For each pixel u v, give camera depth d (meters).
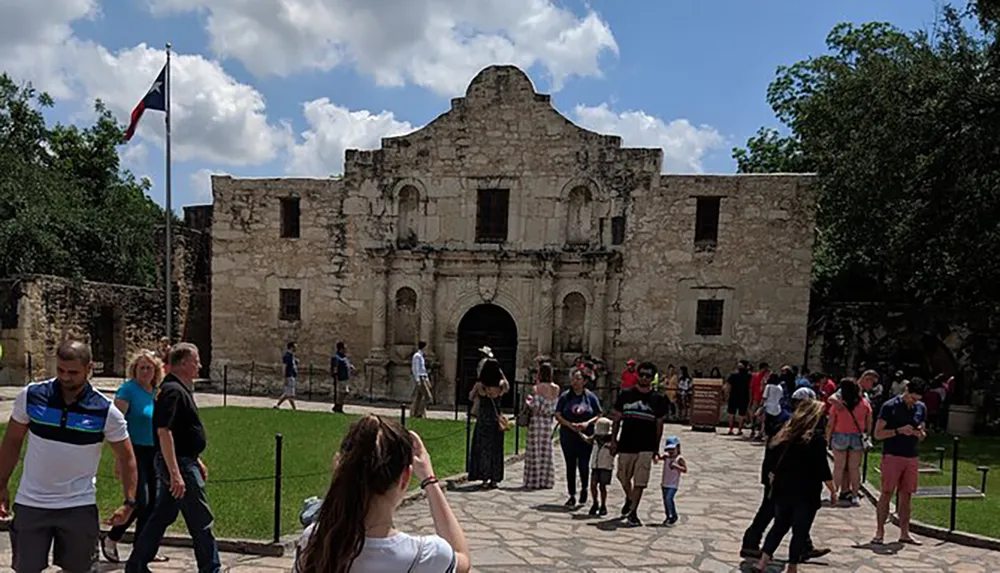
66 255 27.20
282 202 23.97
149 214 33.91
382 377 22.84
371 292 23.16
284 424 15.43
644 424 8.69
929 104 18.95
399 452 2.58
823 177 21.41
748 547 7.40
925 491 10.73
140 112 20.69
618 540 7.95
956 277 20.38
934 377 20.78
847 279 26.36
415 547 2.53
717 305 21.27
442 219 22.83
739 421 17.66
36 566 4.66
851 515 9.62
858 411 10.22
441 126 22.84
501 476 10.51
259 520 7.77
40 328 22.20
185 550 6.84
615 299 21.75
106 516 7.64
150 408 6.22
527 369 22.06
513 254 22.02
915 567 7.34
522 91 22.36
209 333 30.47
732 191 21.11
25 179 28.34
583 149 21.98
